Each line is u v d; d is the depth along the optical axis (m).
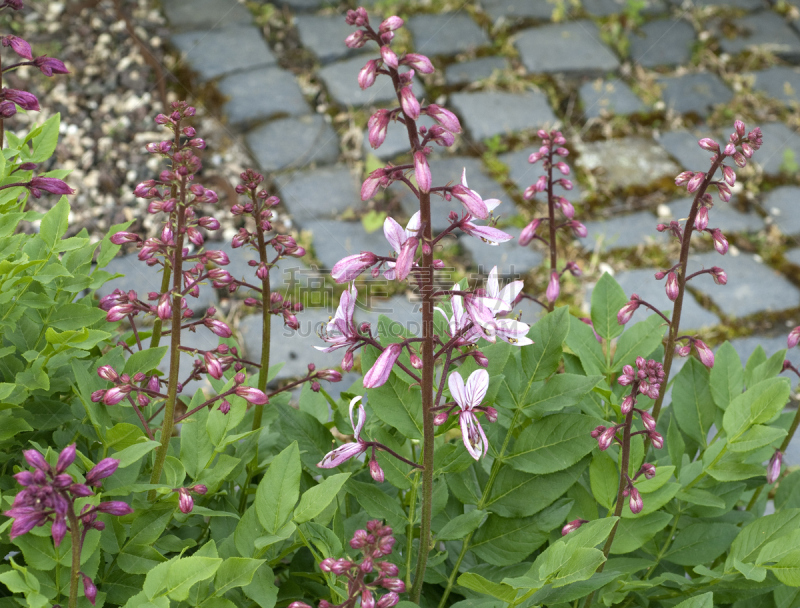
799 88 6.77
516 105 6.41
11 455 2.23
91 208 5.58
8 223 2.27
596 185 5.80
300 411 2.54
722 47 7.15
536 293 5.06
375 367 1.87
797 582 2.03
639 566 2.33
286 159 5.91
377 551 1.71
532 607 2.09
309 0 7.45
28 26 6.96
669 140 6.22
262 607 1.94
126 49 6.80
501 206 5.61
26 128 6.08
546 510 2.37
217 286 2.29
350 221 5.50
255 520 2.06
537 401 2.38
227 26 7.08
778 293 5.14
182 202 1.97
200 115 6.22
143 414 2.51
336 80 6.55
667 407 2.89
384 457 2.33
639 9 7.54
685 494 2.45
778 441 2.59
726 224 5.59
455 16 7.31
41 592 1.88
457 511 2.51
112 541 2.06
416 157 1.71
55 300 2.42
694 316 4.97
